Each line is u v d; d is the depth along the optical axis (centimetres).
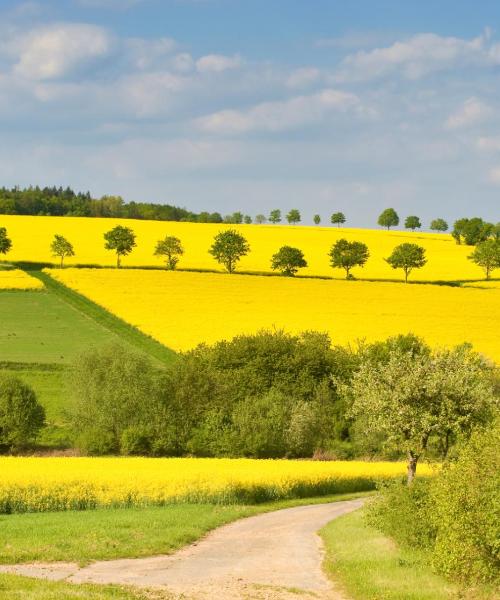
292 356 10256
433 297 16150
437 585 2656
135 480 5112
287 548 3556
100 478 5084
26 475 5056
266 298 15425
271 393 8944
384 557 3142
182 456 8200
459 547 2514
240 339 10550
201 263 19625
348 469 6569
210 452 8219
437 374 4478
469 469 2591
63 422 9125
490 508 2481
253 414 8375
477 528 2497
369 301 15575
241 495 5391
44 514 4491
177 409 8744
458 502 2564
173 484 5147
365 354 10556
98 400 8556
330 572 2994
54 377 10612
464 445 2812
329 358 10381
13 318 13375
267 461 6862
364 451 8644
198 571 3005
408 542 3322
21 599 2312
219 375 9550
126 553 3328
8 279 15450
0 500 4644
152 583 2756
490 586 2542
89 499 4819
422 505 3375
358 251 19162
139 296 15025
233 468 6019
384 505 3578
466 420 4416
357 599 2548
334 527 4131
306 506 5431
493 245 19738
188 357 9731
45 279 16125
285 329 13238
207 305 14638
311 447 8519
